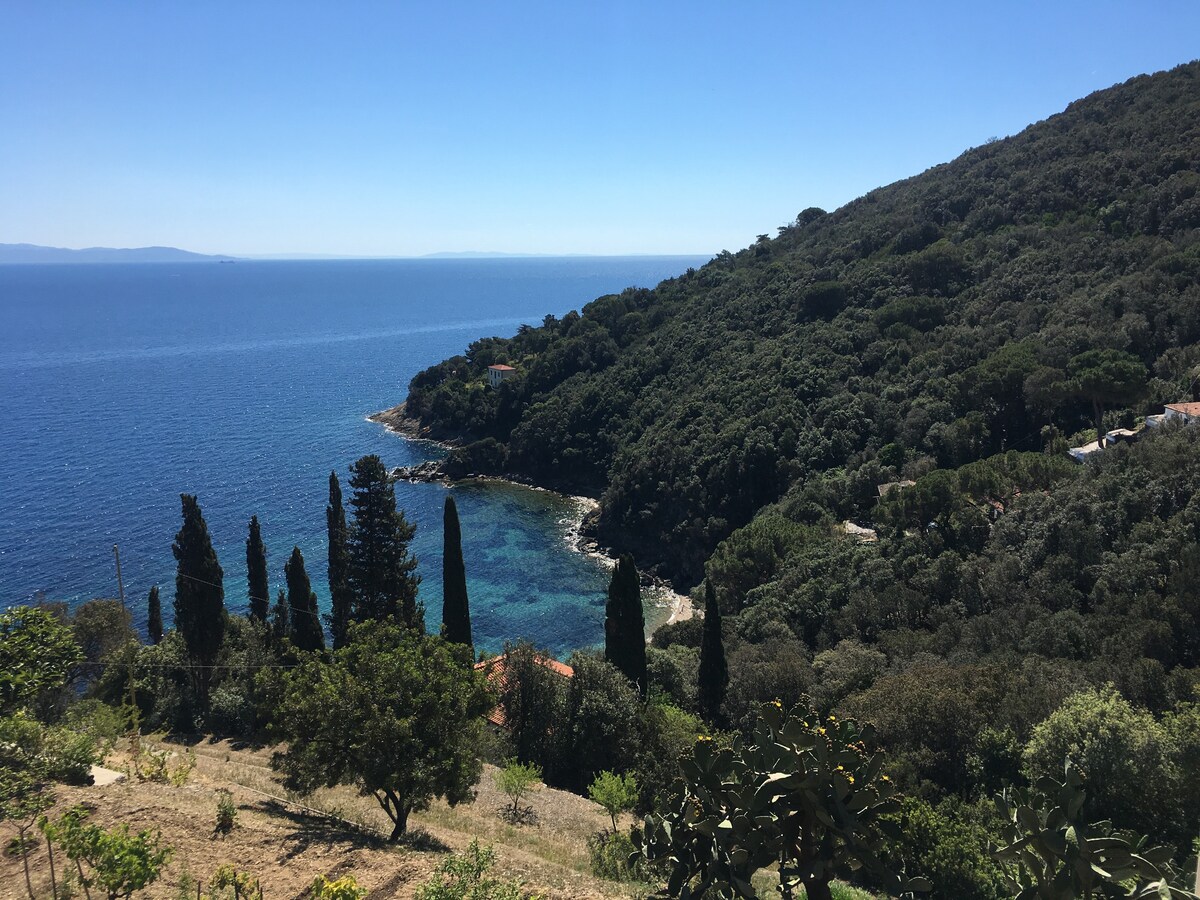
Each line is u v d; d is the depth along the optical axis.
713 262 145.00
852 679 35.31
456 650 18.75
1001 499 50.53
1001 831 17.77
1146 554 36.25
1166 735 19.22
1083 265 76.19
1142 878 7.12
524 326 153.88
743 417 82.81
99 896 10.30
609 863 15.91
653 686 39.06
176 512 80.38
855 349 85.62
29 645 13.16
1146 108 100.50
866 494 65.88
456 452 110.44
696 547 75.69
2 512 78.25
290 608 41.44
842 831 8.15
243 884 10.84
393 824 18.14
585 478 103.00
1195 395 54.34
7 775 11.96
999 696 26.91
